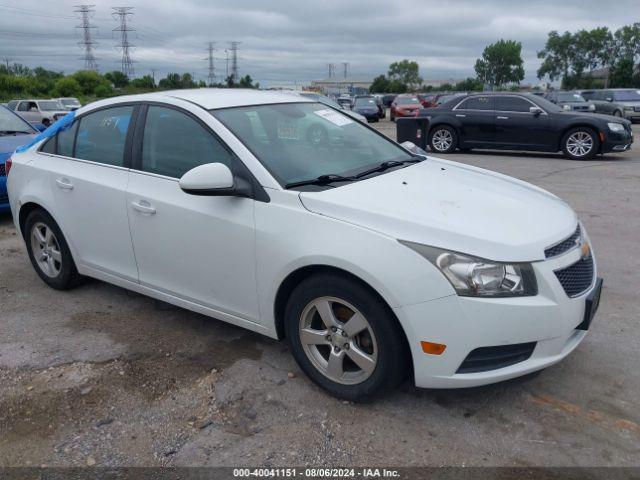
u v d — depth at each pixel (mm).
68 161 4469
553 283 2873
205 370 3590
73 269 4707
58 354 3811
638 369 3520
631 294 4680
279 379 3465
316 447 2875
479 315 2752
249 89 4676
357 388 3115
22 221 4977
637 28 93125
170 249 3754
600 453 2797
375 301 2910
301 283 3186
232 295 3533
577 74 98438
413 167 3992
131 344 3936
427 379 2887
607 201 8148
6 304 4637
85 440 2971
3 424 3109
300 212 3146
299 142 3809
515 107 13469
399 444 2883
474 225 2943
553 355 2955
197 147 3672
